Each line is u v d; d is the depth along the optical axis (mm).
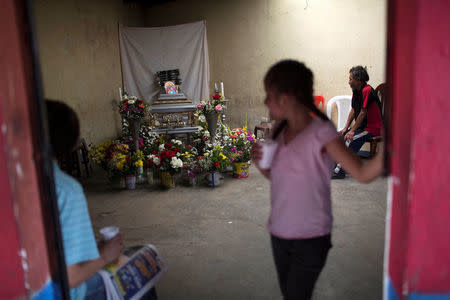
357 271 2441
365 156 5598
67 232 1146
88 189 4594
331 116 6324
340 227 3193
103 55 6469
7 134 920
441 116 830
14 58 930
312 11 6418
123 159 4453
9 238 965
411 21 819
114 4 6898
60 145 1205
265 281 2354
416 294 914
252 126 7328
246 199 4027
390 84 927
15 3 921
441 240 885
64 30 5211
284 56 6797
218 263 2613
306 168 1243
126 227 3334
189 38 7398
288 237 1294
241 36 7109
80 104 5547
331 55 6387
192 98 7602
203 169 4645
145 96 7484
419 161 847
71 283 1162
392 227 980
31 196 1003
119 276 1486
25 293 1000
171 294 2227
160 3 7770
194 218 3506
